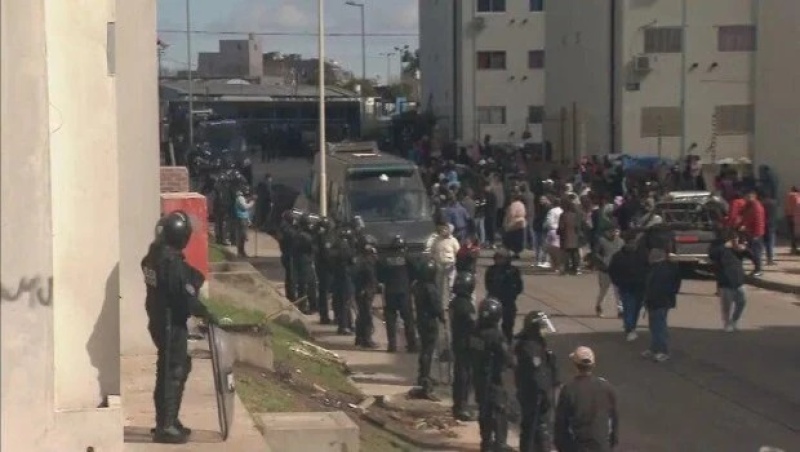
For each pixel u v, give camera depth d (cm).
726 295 1942
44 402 732
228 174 3731
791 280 2508
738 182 3114
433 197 3122
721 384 1542
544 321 1106
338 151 3175
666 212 2645
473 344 1164
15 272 694
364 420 1330
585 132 4675
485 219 3262
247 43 12369
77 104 903
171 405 916
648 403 1438
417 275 1536
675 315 2141
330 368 1622
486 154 5341
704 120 4184
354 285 1956
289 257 2275
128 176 1325
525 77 6662
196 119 7675
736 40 4147
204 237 1680
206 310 927
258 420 1062
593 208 2828
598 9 4509
